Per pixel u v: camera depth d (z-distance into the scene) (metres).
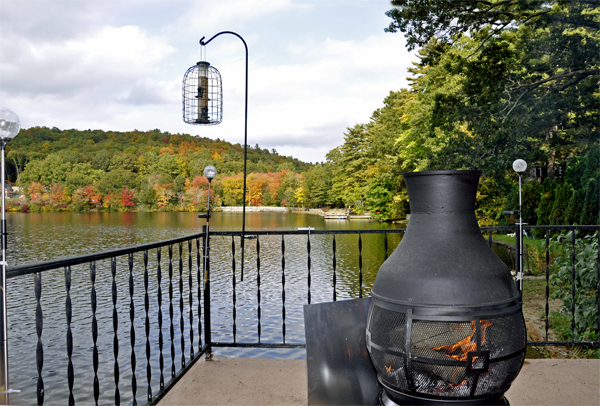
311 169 86.19
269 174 93.81
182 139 124.94
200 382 2.33
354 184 50.12
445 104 10.70
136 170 88.25
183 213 76.06
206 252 2.69
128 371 6.89
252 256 20.94
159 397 2.07
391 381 1.53
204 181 82.62
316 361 1.90
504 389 1.51
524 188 17.30
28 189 75.62
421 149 23.61
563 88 9.82
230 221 49.75
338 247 22.91
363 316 1.99
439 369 1.42
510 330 1.45
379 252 20.33
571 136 12.18
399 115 32.47
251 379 2.37
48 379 6.87
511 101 9.94
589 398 2.11
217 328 8.98
